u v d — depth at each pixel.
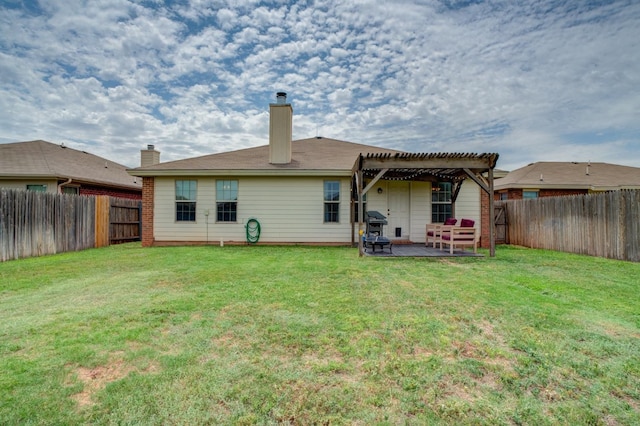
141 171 11.52
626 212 8.26
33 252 8.91
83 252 9.88
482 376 2.65
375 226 10.47
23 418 2.12
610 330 3.53
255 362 2.84
